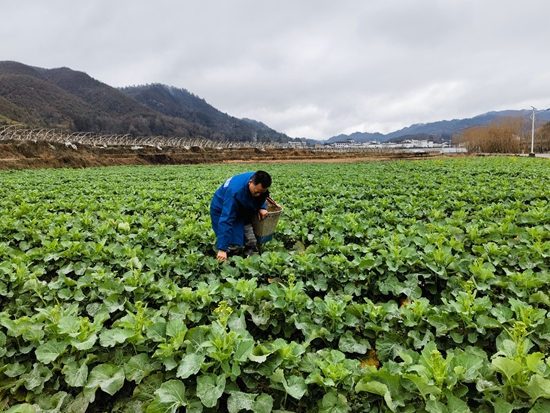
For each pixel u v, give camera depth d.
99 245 5.70
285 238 7.21
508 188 11.49
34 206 9.83
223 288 4.13
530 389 2.36
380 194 11.85
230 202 5.32
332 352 3.03
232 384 2.79
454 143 118.31
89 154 43.78
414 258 4.86
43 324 3.66
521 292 4.03
